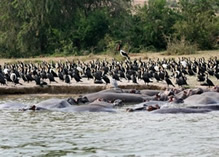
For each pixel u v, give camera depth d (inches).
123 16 6550.2
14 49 6491.1
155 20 6363.2
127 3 6776.6
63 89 3324.3
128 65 4205.2
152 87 3307.1
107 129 2042.3
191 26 6058.1
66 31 6427.2
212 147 1710.1
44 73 3668.8
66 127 2102.6
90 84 3385.8
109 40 6245.1
